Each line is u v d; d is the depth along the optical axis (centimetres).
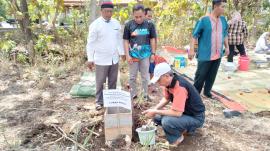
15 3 855
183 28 1100
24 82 700
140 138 409
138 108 519
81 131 450
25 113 525
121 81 684
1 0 866
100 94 525
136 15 512
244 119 507
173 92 400
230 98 596
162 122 411
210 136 446
